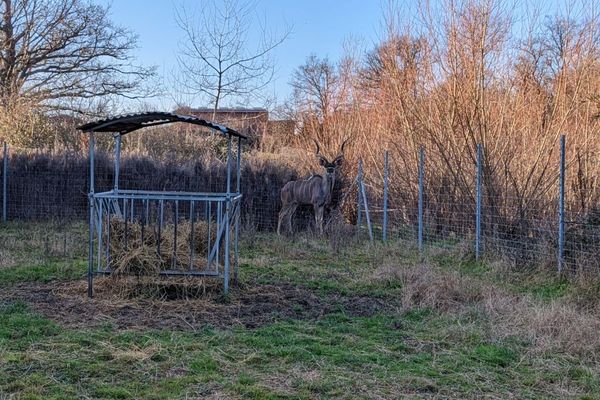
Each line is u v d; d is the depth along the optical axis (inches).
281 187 577.0
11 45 983.0
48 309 242.1
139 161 589.6
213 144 756.6
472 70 442.9
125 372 174.4
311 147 660.7
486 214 405.4
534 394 166.1
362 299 278.1
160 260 270.4
